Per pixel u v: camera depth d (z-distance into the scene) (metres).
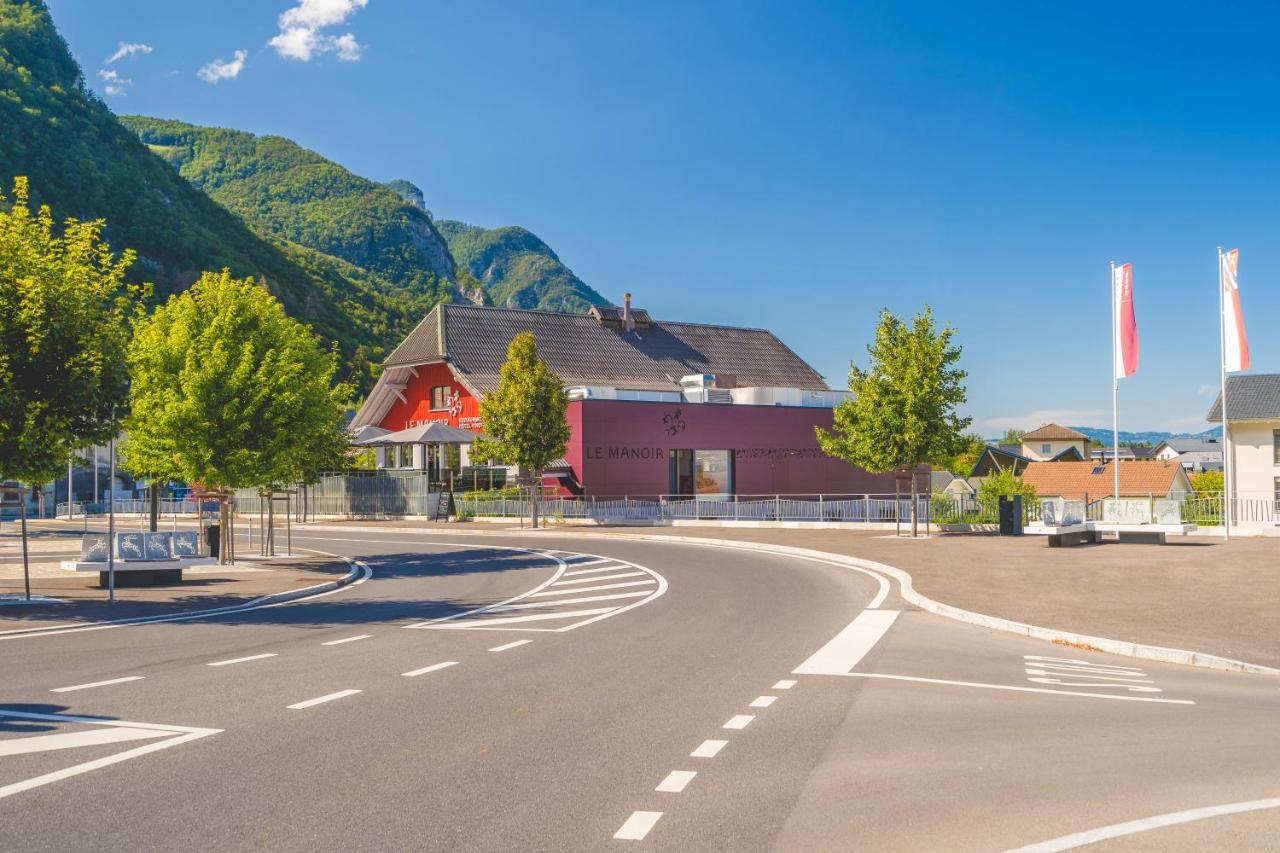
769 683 10.16
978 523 33.59
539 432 40.78
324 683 10.18
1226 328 28.39
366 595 19.41
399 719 8.51
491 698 9.40
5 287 16.95
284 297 126.69
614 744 7.63
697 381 56.03
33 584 20.67
